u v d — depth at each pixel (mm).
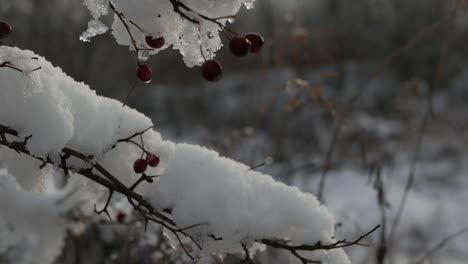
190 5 1380
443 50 3703
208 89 13258
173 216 1596
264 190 1681
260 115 4293
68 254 2941
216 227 1571
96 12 1414
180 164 1690
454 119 11742
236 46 1395
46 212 2635
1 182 2584
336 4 16531
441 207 7266
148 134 1738
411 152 9938
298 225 1677
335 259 1720
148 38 1417
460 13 3379
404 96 4734
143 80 1584
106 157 1739
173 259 2467
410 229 6000
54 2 10055
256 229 1600
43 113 1505
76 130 1604
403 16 16406
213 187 1624
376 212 6660
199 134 9383
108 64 10789
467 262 5562
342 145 6590
